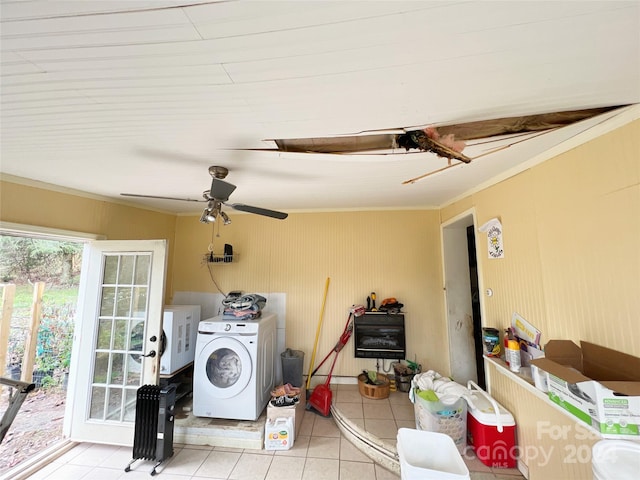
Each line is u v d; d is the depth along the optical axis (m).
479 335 3.19
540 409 1.76
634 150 1.21
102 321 2.59
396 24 0.78
